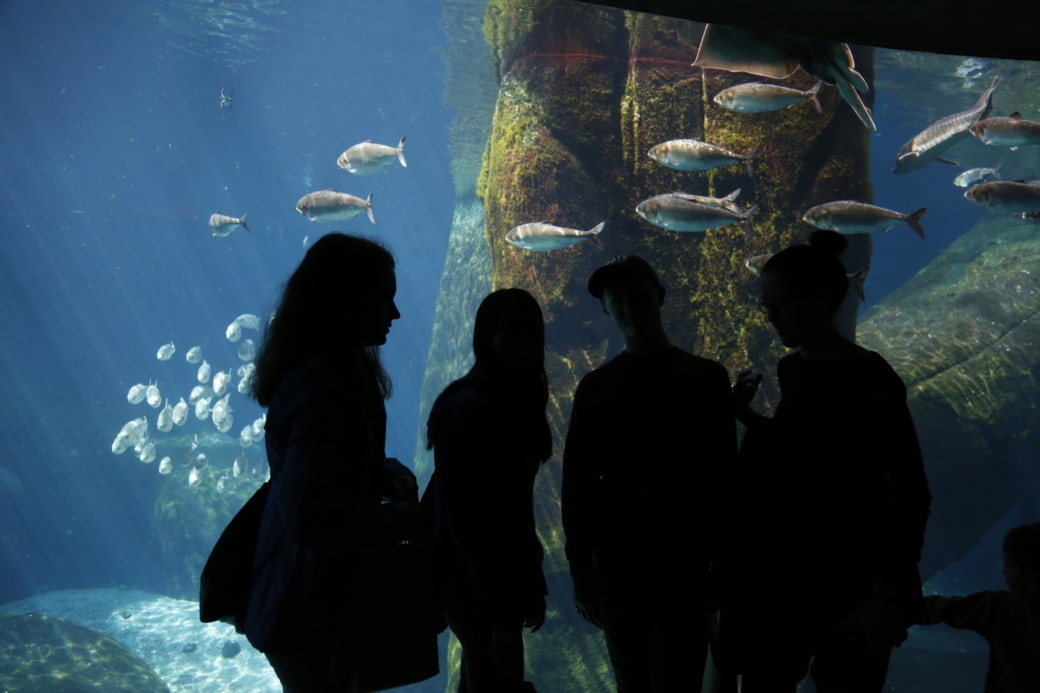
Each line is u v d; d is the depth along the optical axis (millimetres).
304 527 1836
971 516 11836
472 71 23062
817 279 2340
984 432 11516
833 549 2328
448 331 22062
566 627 8984
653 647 2664
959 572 22188
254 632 2068
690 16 1801
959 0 1697
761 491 2488
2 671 13398
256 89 32500
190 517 27891
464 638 2494
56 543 36625
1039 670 2707
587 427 2678
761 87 6039
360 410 2043
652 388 2586
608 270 2635
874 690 2373
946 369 11984
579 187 8414
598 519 2680
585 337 8773
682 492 2557
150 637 21922
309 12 21750
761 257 6254
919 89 23328
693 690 2643
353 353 2156
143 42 26000
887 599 2273
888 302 14805
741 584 2514
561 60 8547
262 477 29172
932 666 12086
